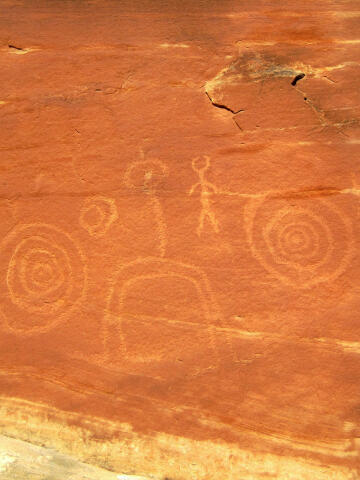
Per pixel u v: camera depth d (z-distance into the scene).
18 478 2.24
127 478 2.38
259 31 2.62
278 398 2.50
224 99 2.62
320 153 2.60
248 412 2.50
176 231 2.63
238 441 2.46
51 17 2.65
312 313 2.56
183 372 2.55
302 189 2.60
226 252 2.61
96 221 2.66
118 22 2.64
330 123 2.60
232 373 2.54
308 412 2.48
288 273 2.59
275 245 2.61
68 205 2.67
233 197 2.63
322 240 2.59
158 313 2.61
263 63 2.62
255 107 2.62
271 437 2.46
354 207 2.59
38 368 2.62
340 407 2.48
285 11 2.62
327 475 2.39
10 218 2.68
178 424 2.50
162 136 2.65
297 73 2.61
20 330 2.66
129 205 2.66
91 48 2.65
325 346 2.53
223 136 2.63
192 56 2.64
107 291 2.64
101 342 2.61
